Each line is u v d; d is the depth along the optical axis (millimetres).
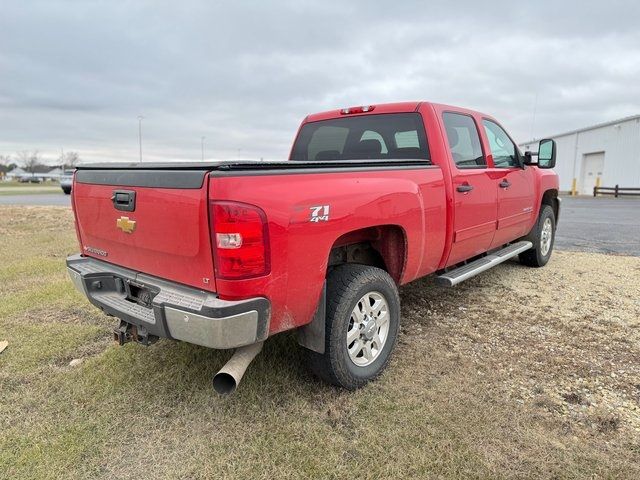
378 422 2711
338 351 2879
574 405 2891
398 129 4090
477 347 3740
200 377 3238
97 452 2490
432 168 3666
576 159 31094
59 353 3650
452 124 4148
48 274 6117
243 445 2527
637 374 3285
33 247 8242
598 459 2396
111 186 2891
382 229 3322
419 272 3686
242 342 2385
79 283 3199
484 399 2945
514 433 2604
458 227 3986
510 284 5559
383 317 3271
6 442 2572
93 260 3312
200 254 2383
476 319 4375
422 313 4543
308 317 2730
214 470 2346
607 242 8625
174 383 3168
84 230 3314
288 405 2885
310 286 2639
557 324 4238
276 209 2404
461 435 2582
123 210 2805
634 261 6816
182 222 2418
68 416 2818
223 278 2316
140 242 2742
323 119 4727
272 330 2549
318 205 2615
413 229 3383
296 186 2545
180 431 2660
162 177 2496
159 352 3613
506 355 3586
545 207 6293
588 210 15617
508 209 4969
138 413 2840
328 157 4660
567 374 3279
